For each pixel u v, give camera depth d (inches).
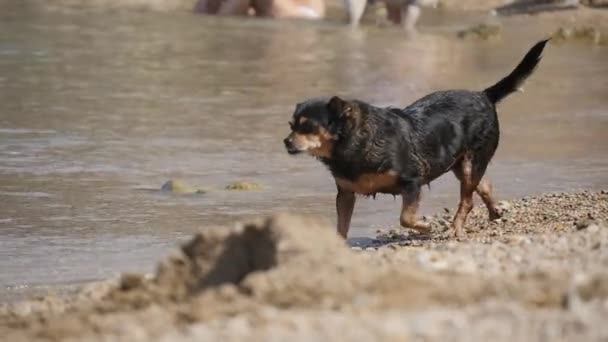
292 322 297.3
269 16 1481.3
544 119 884.6
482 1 1569.9
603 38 1296.8
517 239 456.4
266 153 762.2
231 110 903.7
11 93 943.7
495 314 299.0
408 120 519.5
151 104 919.0
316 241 350.3
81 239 550.9
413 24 1412.4
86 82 1006.4
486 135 550.0
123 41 1249.4
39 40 1232.2
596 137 823.7
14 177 677.3
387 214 610.5
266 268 350.6
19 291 458.0
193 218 595.2
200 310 316.8
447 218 588.7
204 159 740.0
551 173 708.7
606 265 375.2
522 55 1214.9
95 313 347.3
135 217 595.5
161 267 364.8
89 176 687.7
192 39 1280.8
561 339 277.6
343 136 498.6
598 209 565.0
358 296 318.0
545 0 1505.9
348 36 1333.7
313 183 681.6
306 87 1012.5
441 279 339.0
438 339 279.7
